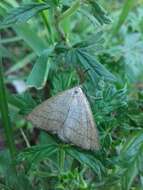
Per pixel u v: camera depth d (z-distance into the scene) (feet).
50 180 0.39
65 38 0.38
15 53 0.67
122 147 0.38
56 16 0.37
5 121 0.43
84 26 0.61
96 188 0.37
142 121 0.36
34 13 0.34
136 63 0.49
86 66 0.34
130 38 0.51
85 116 0.32
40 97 0.40
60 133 0.32
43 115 0.32
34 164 0.35
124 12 0.52
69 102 0.32
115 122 0.36
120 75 0.46
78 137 0.32
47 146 0.35
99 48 0.34
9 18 0.34
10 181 0.38
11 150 0.43
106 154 0.35
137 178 0.43
